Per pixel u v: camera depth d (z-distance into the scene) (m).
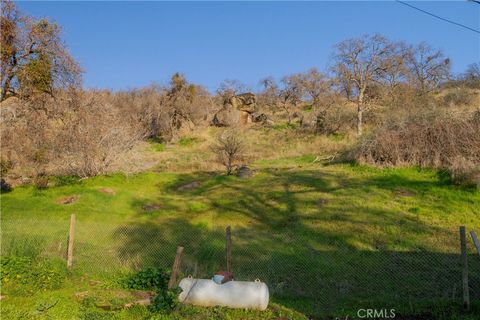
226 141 32.31
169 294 8.41
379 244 13.75
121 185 24.33
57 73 27.25
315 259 12.40
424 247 13.22
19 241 12.19
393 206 17.06
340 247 13.67
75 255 12.10
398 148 22.62
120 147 27.28
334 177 22.11
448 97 39.94
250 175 24.95
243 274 10.95
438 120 22.33
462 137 20.95
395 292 9.77
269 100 67.31
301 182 21.73
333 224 15.72
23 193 21.59
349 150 26.31
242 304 8.48
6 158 24.02
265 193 20.53
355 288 10.14
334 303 9.06
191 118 51.12
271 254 12.81
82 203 19.73
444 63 54.81
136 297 8.87
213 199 20.61
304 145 36.16
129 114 47.88
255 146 38.06
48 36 26.73
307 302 9.12
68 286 9.66
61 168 25.59
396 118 25.23
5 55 25.81
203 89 60.00
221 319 8.01
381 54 42.00
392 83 44.03
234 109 52.91
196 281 8.90
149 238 14.73
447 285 10.16
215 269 11.24
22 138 24.86
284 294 9.61
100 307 8.32
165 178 26.00
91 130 26.81
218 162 30.84
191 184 24.08
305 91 61.94
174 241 14.34
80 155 25.94
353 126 40.88
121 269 10.98
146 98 52.12
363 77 41.88
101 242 13.97
